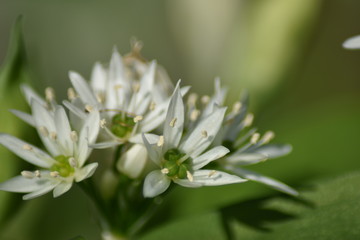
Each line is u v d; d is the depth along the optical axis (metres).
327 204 0.20
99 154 0.23
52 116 0.20
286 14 0.24
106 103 0.20
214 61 0.28
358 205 0.19
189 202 0.23
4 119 0.21
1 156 0.21
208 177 0.19
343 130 0.23
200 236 0.20
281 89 0.24
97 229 0.24
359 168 0.23
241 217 0.20
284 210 0.20
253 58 0.24
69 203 0.24
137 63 0.21
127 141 0.20
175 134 0.19
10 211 0.21
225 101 0.24
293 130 0.24
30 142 0.21
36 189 0.19
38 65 0.22
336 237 0.19
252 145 0.20
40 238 0.23
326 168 0.23
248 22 0.25
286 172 0.23
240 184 0.23
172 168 0.19
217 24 0.28
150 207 0.20
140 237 0.20
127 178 0.20
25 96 0.21
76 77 0.20
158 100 0.20
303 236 0.19
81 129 0.19
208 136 0.19
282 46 0.24
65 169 0.19
